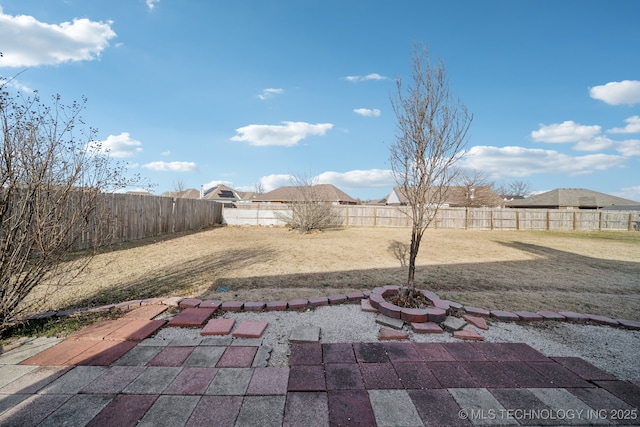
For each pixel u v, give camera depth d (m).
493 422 1.74
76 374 2.16
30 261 2.91
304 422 1.70
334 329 3.09
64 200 3.07
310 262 6.78
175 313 3.44
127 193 9.95
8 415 1.71
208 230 15.24
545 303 4.10
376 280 5.18
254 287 4.62
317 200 15.91
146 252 7.83
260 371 2.25
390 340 2.86
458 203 30.44
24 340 2.69
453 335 2.97
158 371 2.22
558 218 19.25
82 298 3.97
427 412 1.81
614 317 3.66
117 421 1.68
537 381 2.18
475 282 5.19
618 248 10.33
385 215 19.89
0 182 2.59
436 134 3.74
